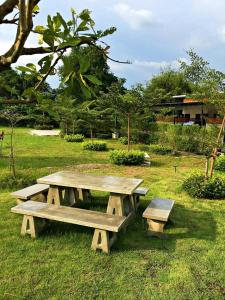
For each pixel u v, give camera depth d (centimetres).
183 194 698
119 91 1277
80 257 387
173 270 366
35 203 478
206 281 345
